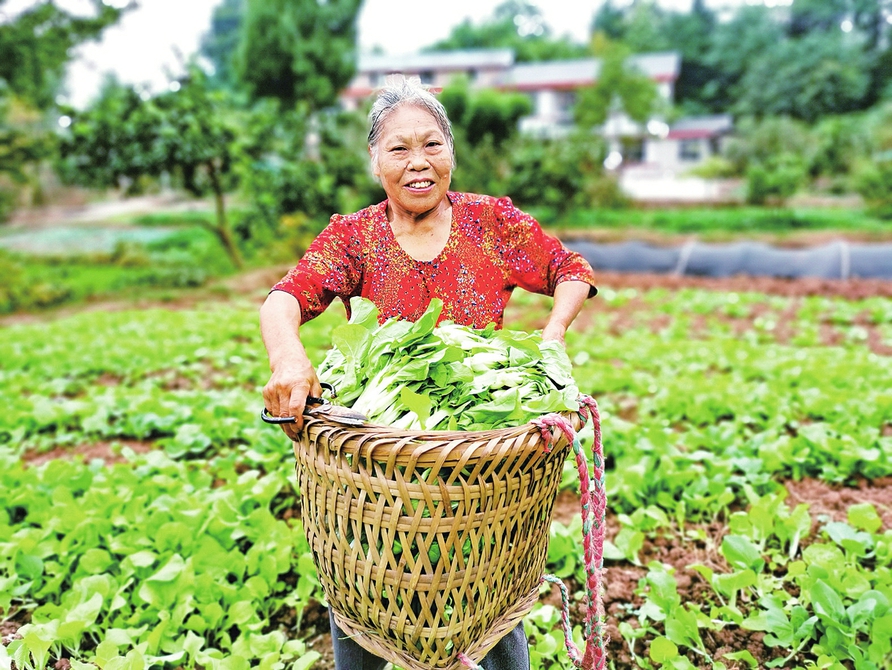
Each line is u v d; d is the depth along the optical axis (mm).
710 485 3861
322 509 1839
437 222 2232
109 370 7473
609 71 38594
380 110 2135
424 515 1693
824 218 22609
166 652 2793
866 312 9672
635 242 15430
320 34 25984
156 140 13852
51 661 2797
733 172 33094
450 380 1912
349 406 1942
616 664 2842
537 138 27312
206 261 17969
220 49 62156
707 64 61938
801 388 5746
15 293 13836
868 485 4137
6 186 25922
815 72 44500
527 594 2039
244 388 6625
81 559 3197
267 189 15914
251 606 3016
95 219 29188
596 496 1931
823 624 2789
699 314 10320
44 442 5176
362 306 2086
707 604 3146
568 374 1983
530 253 2287
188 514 3459
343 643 2189
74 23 16375
